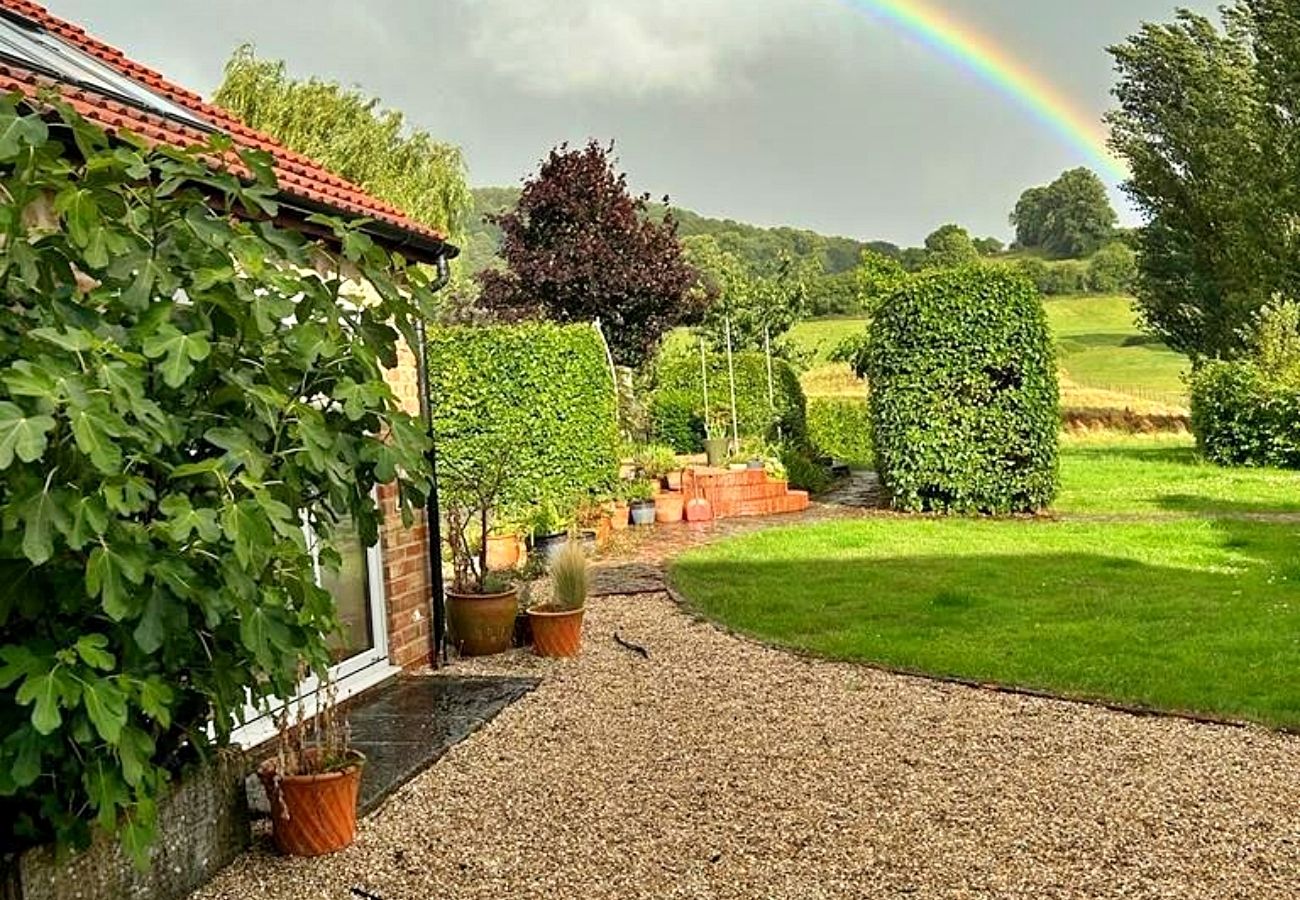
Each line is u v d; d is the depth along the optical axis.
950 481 13.82
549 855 3.80
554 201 19.80
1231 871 3.53
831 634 7.29
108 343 2.58
